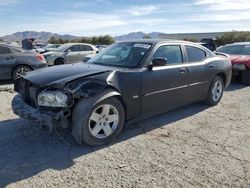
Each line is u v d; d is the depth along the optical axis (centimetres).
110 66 456
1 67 862
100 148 392
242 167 347
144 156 371
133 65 448
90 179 313
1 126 466
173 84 495
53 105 361
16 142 405
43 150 381
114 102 400
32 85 397
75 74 392
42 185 299
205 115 561
